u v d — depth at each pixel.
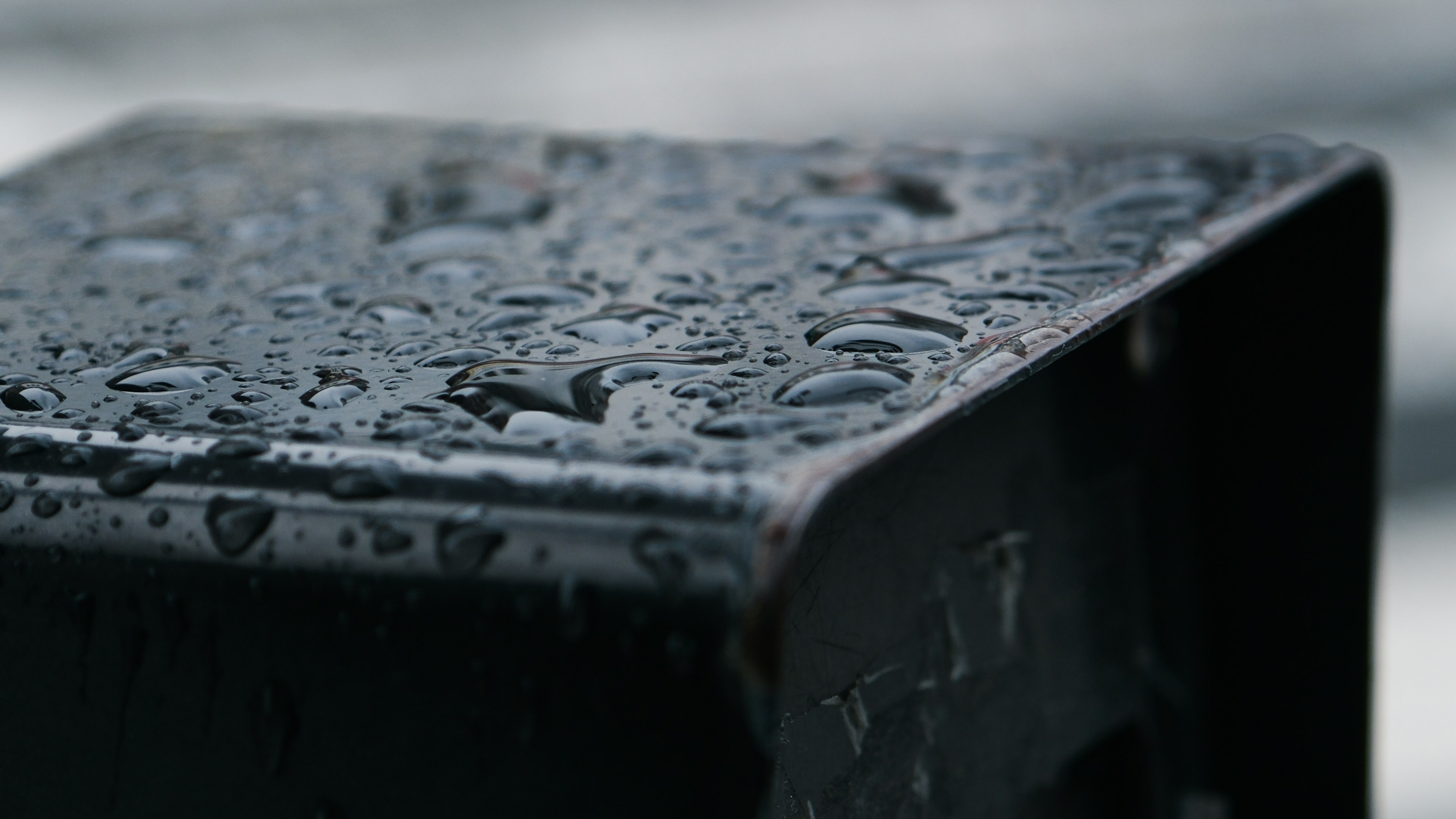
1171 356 0.31
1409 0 2.09
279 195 0.32
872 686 0.27
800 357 0.26
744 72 1.93
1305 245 0.31
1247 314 0.31
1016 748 0.29
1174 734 0.31
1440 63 1.83
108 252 0.30
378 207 0.32
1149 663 0.31
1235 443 0.31
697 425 0.25
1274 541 0.31
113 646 0.25
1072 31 2.06
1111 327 0.27
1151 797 0.31
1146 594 0.31
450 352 0.27
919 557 0.27
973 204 0.31
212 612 0.25
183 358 0.27
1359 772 0.31
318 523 0.25
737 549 0.24
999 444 0.28
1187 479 0.32
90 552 0.25
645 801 0.24
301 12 2.20
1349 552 0.31
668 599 0.24
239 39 2.06
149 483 0.25
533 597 0.24
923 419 0.25
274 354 0.27
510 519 0.25
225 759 0.25
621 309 0.28
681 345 0.27
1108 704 0.30
